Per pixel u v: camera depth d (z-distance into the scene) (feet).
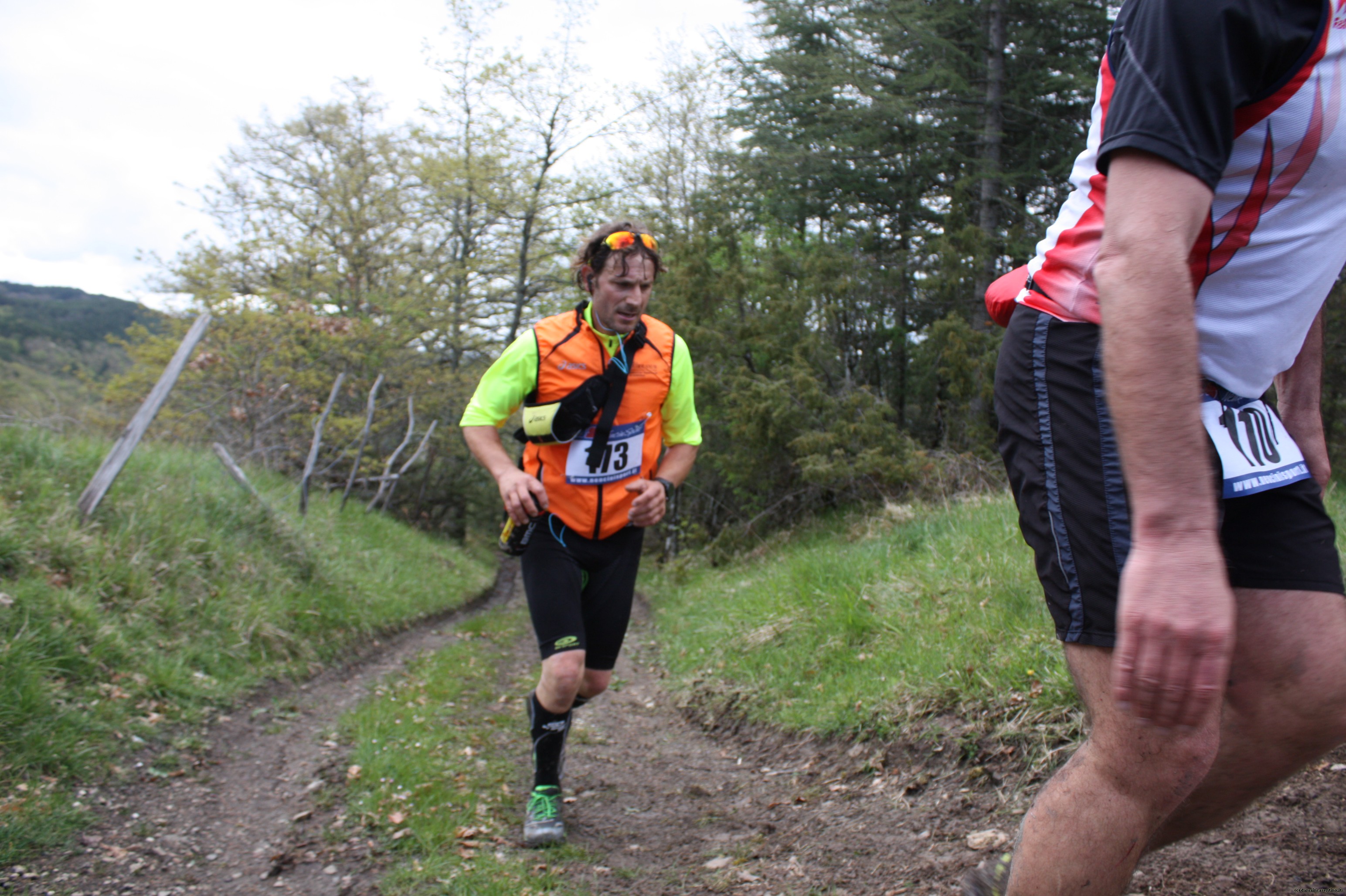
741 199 59.88
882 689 12.95
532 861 8.82
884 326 54.44
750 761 13.16
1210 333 3.72
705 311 52.31
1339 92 3.39
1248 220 3.56
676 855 9.03
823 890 7.61
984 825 8.61
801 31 55.16
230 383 43.34
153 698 13.64
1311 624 3.72
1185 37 3.14
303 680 18.28
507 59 73.20
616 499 9.61
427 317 70.23
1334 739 3.76
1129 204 3.14
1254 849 6.66
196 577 18.63
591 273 9.32
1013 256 47.09
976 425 42.73
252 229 70.03
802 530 45.27
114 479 18.20
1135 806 3.51
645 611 40.65
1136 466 3.02
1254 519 3.83
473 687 19.44
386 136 73.92
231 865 8.73
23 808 9.14
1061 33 48.24
